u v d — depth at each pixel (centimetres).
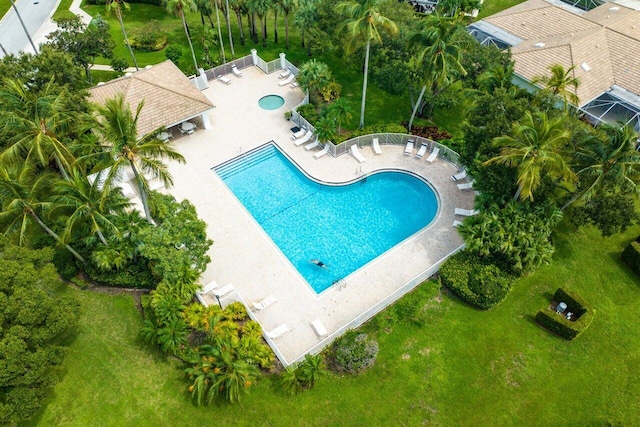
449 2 4956
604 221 3066
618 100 4297
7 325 2244
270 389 2639
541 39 5022
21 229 2677
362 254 3403
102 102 3938
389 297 2977
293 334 2897
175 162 4012
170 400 2605
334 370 2730
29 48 5572
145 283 3075
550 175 3083
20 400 2142
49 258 2561
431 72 3678
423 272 3097
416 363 2784
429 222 3619
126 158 2592
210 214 3612
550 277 3266
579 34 4794
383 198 3809
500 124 3105
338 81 5097
